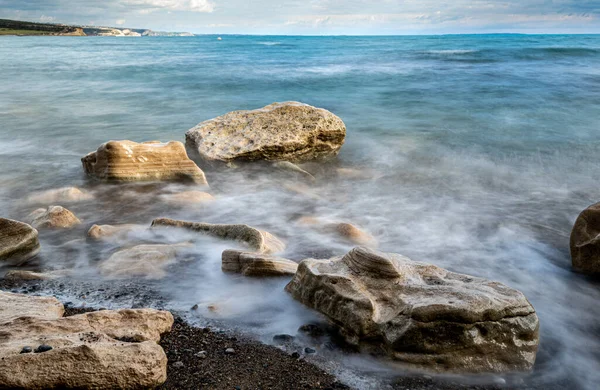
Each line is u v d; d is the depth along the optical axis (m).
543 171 11.18
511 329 4.25
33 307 4.59
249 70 37.44
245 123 11.27
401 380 4.07
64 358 3.50
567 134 14.70
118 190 9.20
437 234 7.58
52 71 37.31
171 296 5.38
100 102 21.39
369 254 4.91
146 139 14.23
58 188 9.55
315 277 4.89
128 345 3.77
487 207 8.87
